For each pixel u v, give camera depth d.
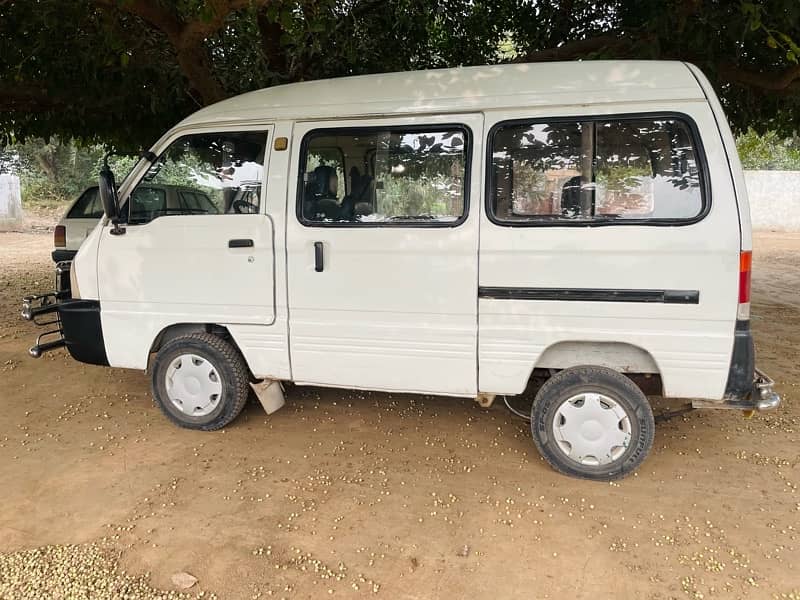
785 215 23.36
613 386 3.26
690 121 3.02
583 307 3.19
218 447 3.82
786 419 4.26
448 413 4.41
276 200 3.63
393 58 7.16
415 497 3.24
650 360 3.25
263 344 3.76
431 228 3.37
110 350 4.03
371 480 3.42
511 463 3.62
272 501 3.19
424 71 3.54
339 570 2.63
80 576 2.57
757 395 3.15
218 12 4.32
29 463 3.59
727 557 2.70
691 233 3.01
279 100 3.70
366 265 3.49
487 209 3.28
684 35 5.01
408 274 3.43
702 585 2.52
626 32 5.59
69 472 3.48
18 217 19.91
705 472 3.49
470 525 2.97
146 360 3.99
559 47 5.90
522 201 3.26
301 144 3.61
